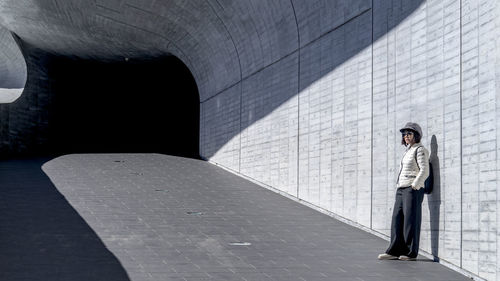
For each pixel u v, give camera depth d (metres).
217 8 16.23
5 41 23.50
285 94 14.02
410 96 8.88
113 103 25.83
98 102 25.61
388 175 9.55
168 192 13.65
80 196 12.84
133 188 14.02
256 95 15.80
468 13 7.41
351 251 8.67
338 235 9.82
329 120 11.80
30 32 21.66
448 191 7.67
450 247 7.59
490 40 6.91
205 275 7.18
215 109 19.05
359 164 10.54
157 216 11.05
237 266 7.67
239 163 16.81
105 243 8.95
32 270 7.38
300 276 7.16
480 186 6.99
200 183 15.08
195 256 8.22
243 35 16.02
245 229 10.17
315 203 12.26
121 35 20.42
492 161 6.77
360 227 10.41
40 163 18.09
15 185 14.02
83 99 25.41
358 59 10.71
